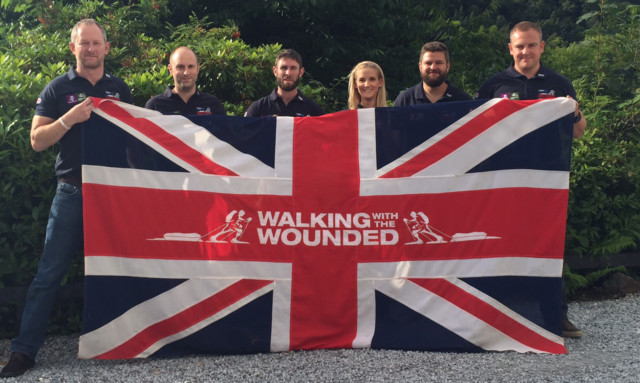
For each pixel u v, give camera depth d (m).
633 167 6.52
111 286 4.49
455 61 11.95
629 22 8.47
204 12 10.98
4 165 5.07
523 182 4.73
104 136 4.54
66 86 4.59
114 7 9.54
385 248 4.72
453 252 4.71
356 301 4.69
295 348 4.62
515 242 4.70
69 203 4.52
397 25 11.20
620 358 4.44
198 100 5.39
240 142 4.75
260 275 4.65
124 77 6.79
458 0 19.50
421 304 4.68
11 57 6.56
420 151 4.78
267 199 4.71
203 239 4.63
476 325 4.62
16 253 5.21
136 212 4.56
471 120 4.78
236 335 4.60
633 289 6.57
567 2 27.83
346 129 4.83
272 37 11.43
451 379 4.03
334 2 10.38
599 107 7.14
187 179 4.65
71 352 4.79
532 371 4.17
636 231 6.56
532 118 4.76
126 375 4.20
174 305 4.57
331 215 4.73
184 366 4.35
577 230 6.54
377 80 5.52
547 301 4.67
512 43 5.18
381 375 4.11
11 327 5.30
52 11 8.70
